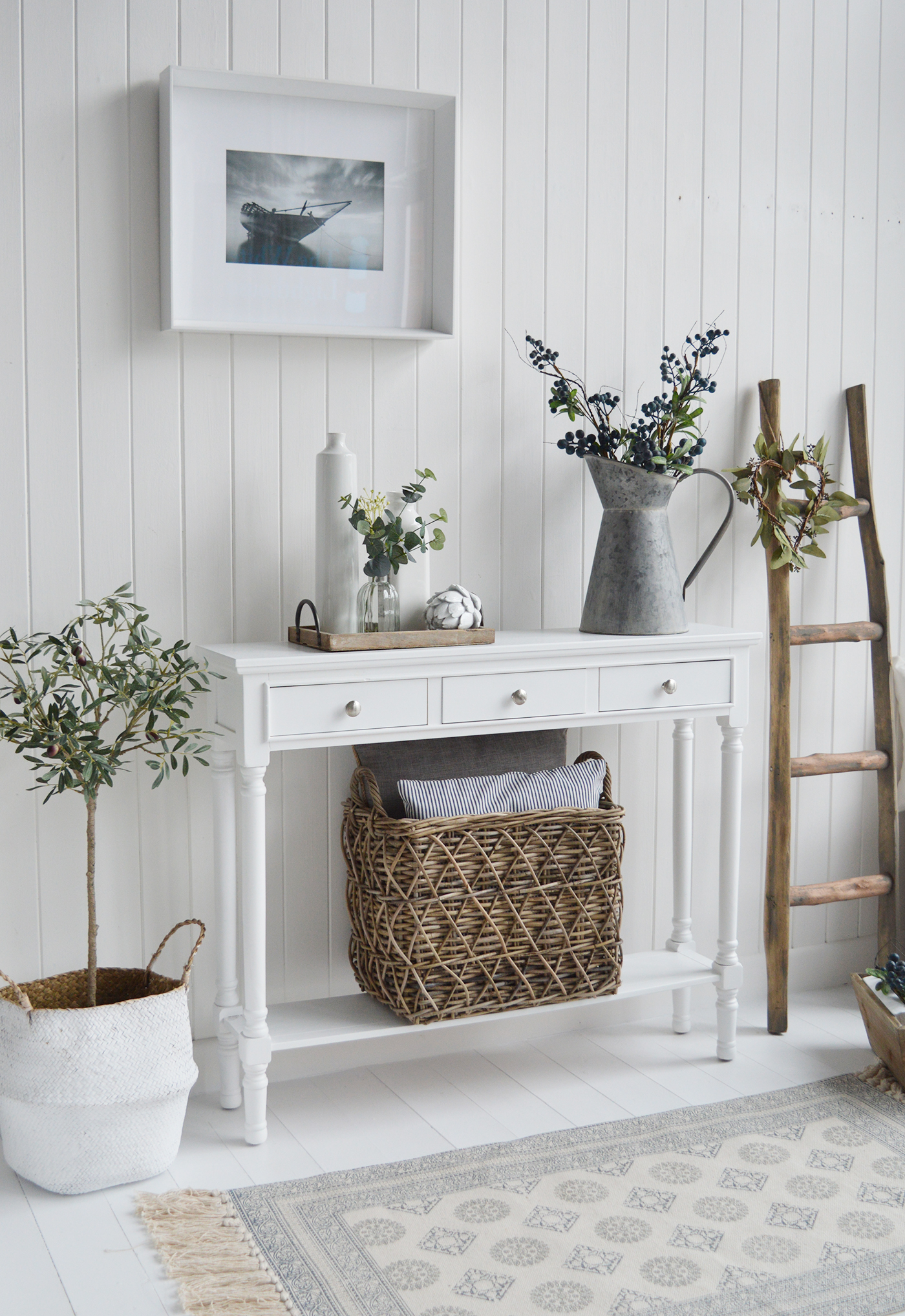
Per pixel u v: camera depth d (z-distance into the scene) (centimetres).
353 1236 187
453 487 257
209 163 228
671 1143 217
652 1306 169
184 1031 206
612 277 267
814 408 293
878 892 290
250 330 230
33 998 218
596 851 233
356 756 239
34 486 223
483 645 225
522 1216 192
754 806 296
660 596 243
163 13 223
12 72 215
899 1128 223
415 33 244
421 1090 241
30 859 227
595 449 244
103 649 223
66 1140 196
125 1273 178
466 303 254
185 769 211
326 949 252
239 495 238
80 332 223
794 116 283
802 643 278
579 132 260
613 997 240
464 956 223
